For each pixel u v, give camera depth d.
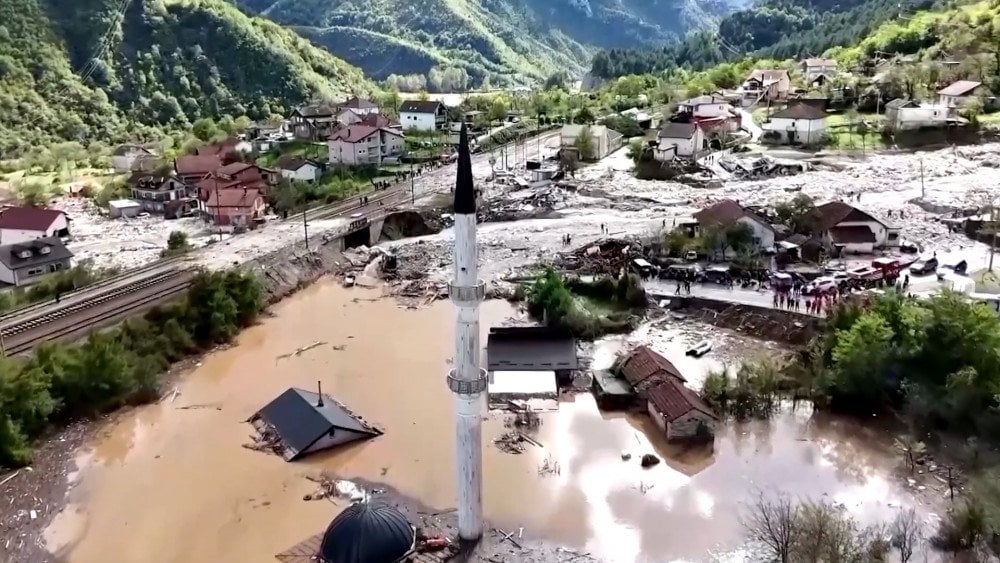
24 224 119.00
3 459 57.88
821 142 156.38
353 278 102.50
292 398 64.75
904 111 154.38
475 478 46.50
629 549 47.12
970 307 62.69
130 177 160.38
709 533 48.50
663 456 57.88
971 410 57.59
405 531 43.12
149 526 50.53
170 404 68.06
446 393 69.50
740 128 173.75
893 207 115.06
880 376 62.25
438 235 119.06
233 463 58.12
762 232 96.00
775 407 64.25
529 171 148.62
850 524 44.44
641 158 148.25
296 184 146.25
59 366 65.56
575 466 56.59
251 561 46.72
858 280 84.06
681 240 97.50
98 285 89.81
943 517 48.81
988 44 190.25
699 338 79.25
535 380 68.81
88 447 61.00
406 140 183.12
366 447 60.19
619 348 77.38
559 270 96.75
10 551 48.31
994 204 111.81
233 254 101.56
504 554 46.59
